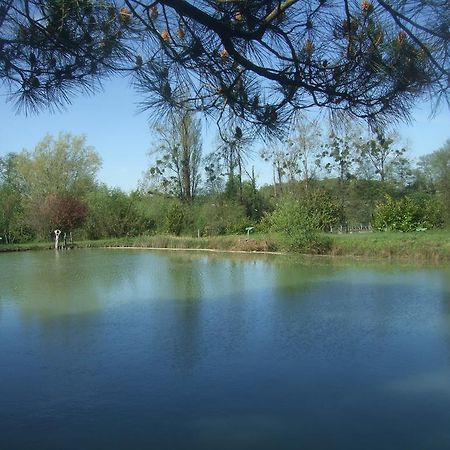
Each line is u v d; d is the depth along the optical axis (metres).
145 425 5.12
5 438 4.88
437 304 10.85
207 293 12.95
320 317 9.79
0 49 2.71
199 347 7.86
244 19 2.60
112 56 2.73
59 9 2.62
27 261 22.84
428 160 31.69
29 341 8.41
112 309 11.00
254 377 6.45
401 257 20.00
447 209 23.56
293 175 31.58
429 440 4.67
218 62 2.82
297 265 18.98
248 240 27.14
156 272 17.75
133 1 2.70
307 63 2.65
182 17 2.74
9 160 44.84
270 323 9.38
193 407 5.53
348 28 2.56
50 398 5.87
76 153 45.00
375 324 9.15
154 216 35.03
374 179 33.09
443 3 2.40
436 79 2.58
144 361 7.21
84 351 7.76
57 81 2.82
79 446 4.70
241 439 4.79
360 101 2.68
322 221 26.23
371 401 5.61
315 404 5.54
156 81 2.77
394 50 2.54
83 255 26.16
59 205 31.59
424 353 7.33
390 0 2.46
